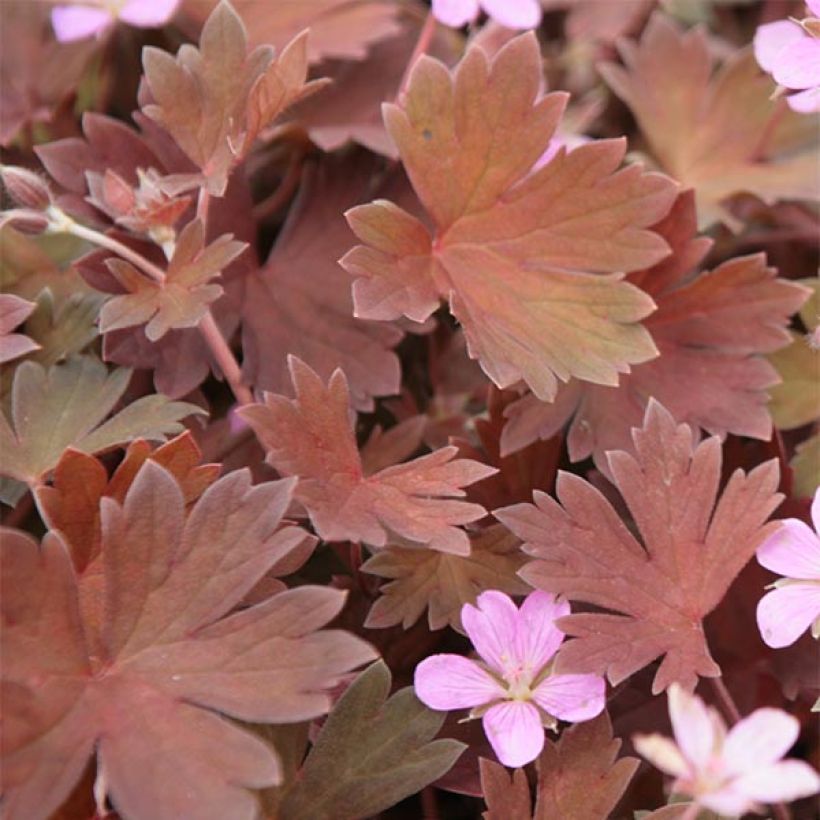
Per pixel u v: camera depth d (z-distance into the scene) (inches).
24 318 17.4
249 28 19.9
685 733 15.5
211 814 15.7
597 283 18.1
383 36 20.1
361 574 17.9
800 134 20.9
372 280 17.6
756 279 18.7
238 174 19.3
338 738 16.8
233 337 19.2
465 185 18.0
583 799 16.9
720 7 24.0
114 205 18.1
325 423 17.1
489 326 17.8
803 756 18.5
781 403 19.0
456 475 17.2
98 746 16.0
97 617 16.7
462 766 17.3
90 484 16.8
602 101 22.2
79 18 19.7
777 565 17.3
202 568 16.3
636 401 18.5
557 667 16.8
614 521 17.1
